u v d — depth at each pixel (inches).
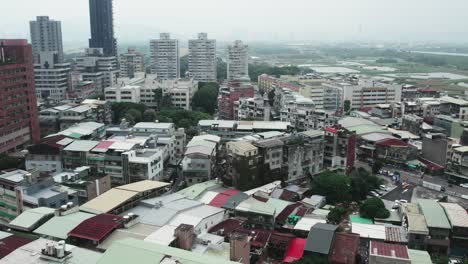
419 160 6097.4
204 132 6540.4
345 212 4264.3
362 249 3380.9
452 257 3449.8
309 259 3051.2
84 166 4694.9
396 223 3944.4
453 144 6067.9
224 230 3476.9
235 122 6919.3
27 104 6673.2
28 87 6663.4
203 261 2471.7
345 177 4820.4
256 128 6599.4
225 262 2484.0
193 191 4338.1
